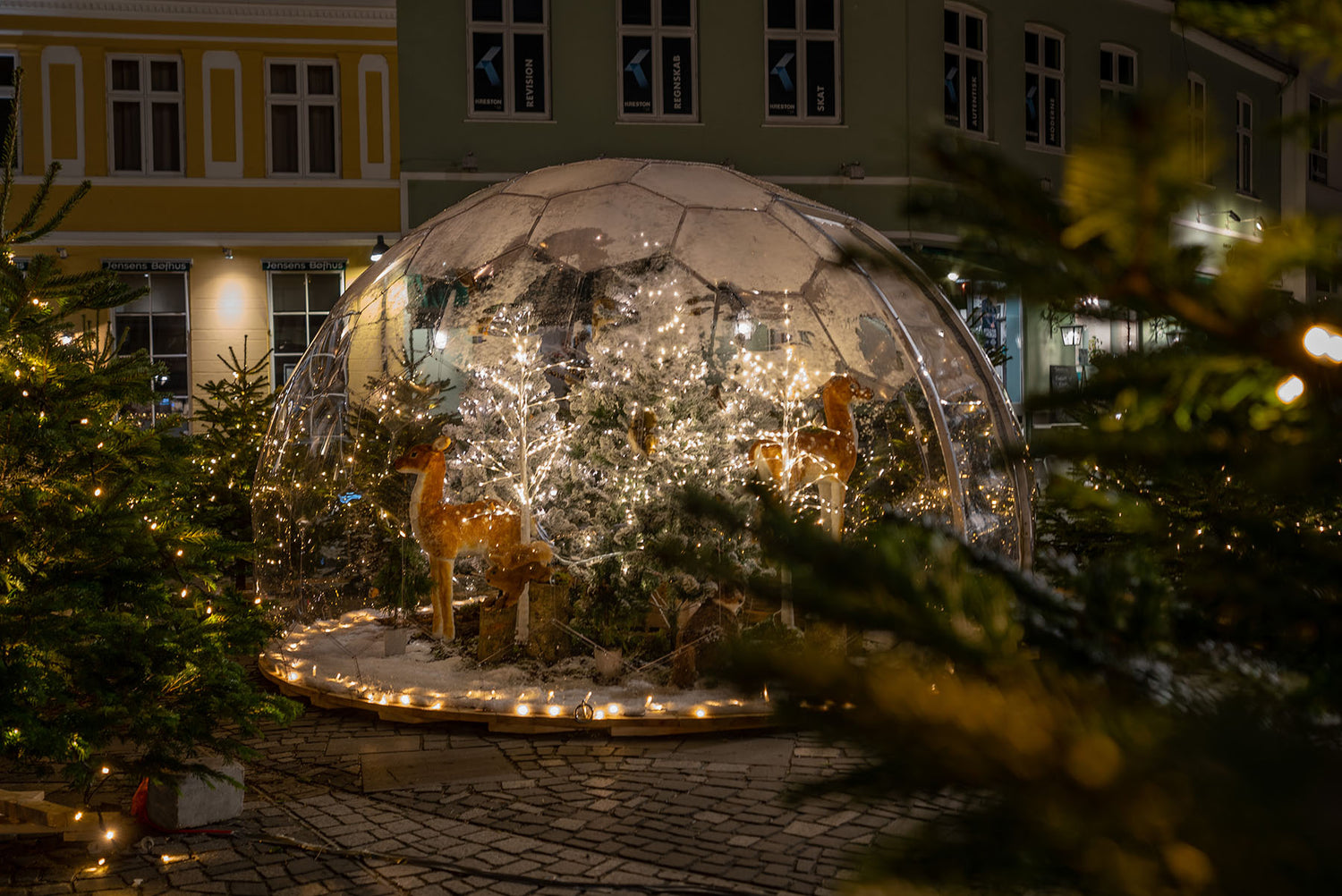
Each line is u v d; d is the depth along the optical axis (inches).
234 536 481.7
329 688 350.0
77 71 855.7
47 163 853.2
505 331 415.5
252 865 214.1
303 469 412.8
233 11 864.9
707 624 330.6
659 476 352.5
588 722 306.5
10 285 226.4
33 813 234.8
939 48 893.2
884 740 34.2
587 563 361.4
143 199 863.1
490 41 858.8
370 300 428.1
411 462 382.0
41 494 210.2
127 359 240.2
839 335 393.4
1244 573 49.7
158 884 204.4
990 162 39.3
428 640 415.8
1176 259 36.7
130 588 215.8
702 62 868.6
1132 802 30.7
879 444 382.3
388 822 239.0
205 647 222.8
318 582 413.1
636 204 407.2
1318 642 47.3
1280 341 39.7
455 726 321.7
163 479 235.9
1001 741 33.1
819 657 36.7
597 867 209.8
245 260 874.1
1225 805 29.6
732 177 422.6
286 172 881.5
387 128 882.1
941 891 34.1
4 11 840.9
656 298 395.5
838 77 880.9
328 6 868.6
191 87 866.8
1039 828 32.2
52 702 219.8
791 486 354.0
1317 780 29.7
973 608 40.7
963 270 41.8
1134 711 35.8
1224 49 783.7
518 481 401.4
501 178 861.8
